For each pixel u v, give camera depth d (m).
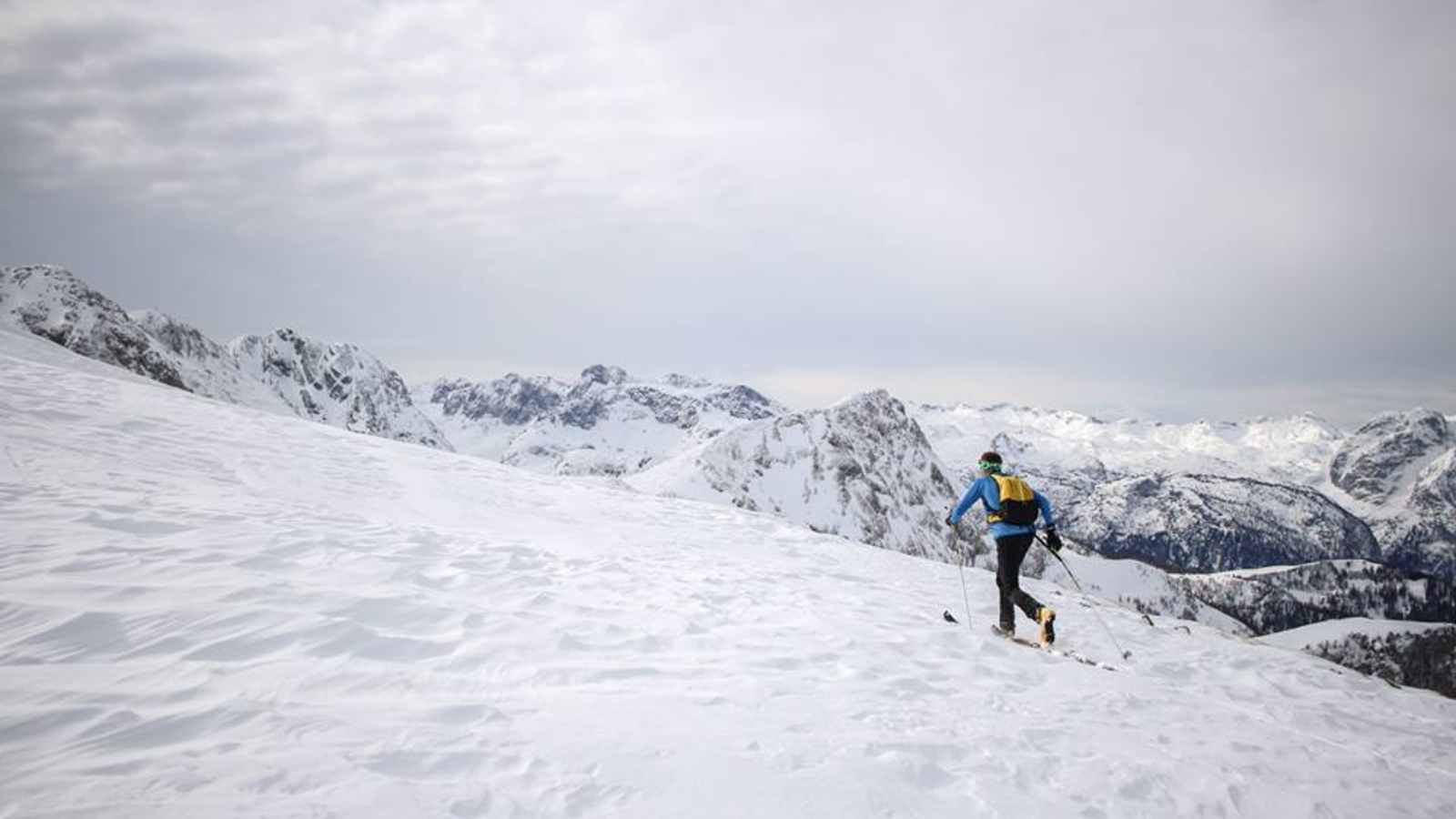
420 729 4.46
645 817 3.90
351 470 17.09
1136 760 6.13
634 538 15.55
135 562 6.98
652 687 5.91
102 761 3.64
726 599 10.04
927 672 7.84
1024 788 5.17
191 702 4.41
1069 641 11.85
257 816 3.32
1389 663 114.69
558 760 4.35
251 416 21.75
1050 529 10.86
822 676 7.01
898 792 4.70
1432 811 6.41
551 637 6.75
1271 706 9.60
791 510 195.25
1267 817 5.55
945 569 18.33
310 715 4.42
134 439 14.45
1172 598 164.88
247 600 6.23
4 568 6.37
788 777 4.61
